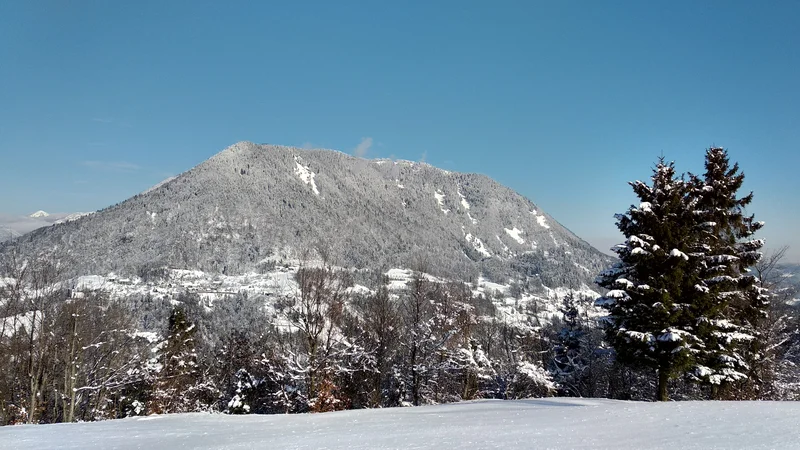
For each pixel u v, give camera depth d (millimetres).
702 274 20562
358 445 8023
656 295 19781
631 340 19922
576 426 9094
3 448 9328
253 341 37812
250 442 9008
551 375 33281
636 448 6551
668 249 20375
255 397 34875
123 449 8930
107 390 31703
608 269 22438
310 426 11367
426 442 8000
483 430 9141
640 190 21969
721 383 20047
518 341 40844
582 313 38062
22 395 27500
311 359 26062
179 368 37969
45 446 9477
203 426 12234
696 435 7340
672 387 29781
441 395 33625
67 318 26844
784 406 10484
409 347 29609
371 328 30953
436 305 30828
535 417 10961
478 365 31938
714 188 22453
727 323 19734
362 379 30828
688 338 19531
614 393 35375
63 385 30891
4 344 23656
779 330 24109
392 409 16281
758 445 6316
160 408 32781
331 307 27078
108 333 29969
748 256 21141
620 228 22453
